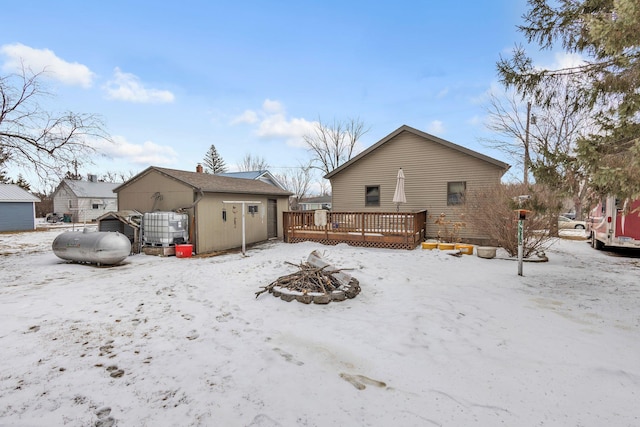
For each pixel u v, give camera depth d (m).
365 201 13.08
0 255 9.80
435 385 2.44
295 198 33.31
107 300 4.80
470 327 3.54
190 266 7.59
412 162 12.14
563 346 3.05
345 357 2.91
